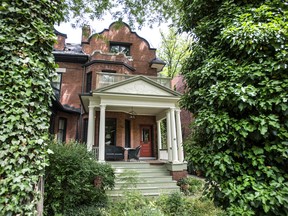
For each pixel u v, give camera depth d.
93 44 13.01
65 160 4.77
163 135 15.45
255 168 2.34
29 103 1.94
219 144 2.54
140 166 8.76
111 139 10.98
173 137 8.98
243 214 2.06
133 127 11.92
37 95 2.03
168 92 9.43
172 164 8.38
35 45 2.14
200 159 2.78
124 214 4.48
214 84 2.90
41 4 2.26
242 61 2.75
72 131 10.90
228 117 2.55
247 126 2.36
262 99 2.31
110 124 11.17
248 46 2.59
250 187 2.26
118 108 10.48
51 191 4.55
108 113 11.09
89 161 5.48
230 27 2.84
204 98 2.93
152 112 11.62
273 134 2.21
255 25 2.51
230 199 2.23
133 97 8.95
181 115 16.38
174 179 8.20
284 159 2.17
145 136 12.32
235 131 2.46
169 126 9.70
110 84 9.45
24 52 2.02
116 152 9.57
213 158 2.56
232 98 2.49
